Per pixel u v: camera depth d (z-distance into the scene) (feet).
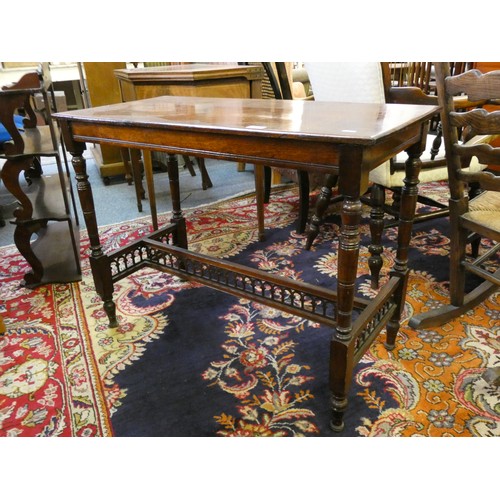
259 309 5.87
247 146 3.52
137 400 4.43
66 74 15.97
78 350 5.17
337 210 8.53
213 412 4.26
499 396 4.30
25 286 6.59
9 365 4.95
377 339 5.20
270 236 8.09
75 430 4.09
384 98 5.77
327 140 3.02
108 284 5.40
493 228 4.55
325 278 6.52
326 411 4.23
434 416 4.10
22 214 6.11
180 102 5.39
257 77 7.75
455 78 4.30
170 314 5.82
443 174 6.27
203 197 10.34
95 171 12.94
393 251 7.32
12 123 5.66
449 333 5.25
